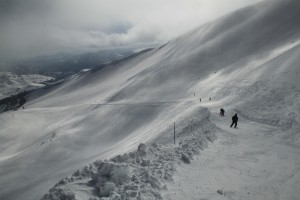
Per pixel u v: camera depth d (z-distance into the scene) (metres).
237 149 16.72
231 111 32.12
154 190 9.85
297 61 43.38
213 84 80.44
